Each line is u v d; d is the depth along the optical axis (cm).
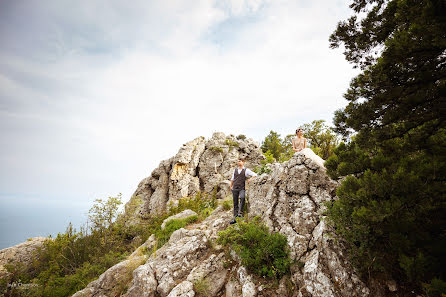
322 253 427
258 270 469
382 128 368
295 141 800
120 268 654
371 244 362
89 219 1370
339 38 461
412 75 318
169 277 553
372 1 423
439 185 312
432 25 272
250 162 2608
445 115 321
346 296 357
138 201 1666
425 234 314
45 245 1320
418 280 328
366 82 375
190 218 1042
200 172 2603
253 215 684
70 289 832
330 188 554
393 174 330
